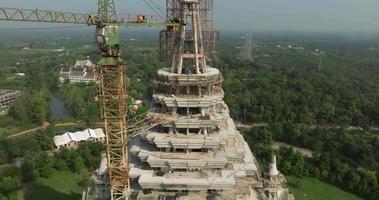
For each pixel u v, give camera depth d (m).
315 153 162.12
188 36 70.81
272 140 182.38
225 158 68.19
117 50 73.25
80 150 154.62
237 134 84.19
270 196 77.62
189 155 68.88
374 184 130.38
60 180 139.88
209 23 77.19
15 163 154.00
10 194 126.69
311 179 143.00
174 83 67.94
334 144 170.75
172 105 67.81
